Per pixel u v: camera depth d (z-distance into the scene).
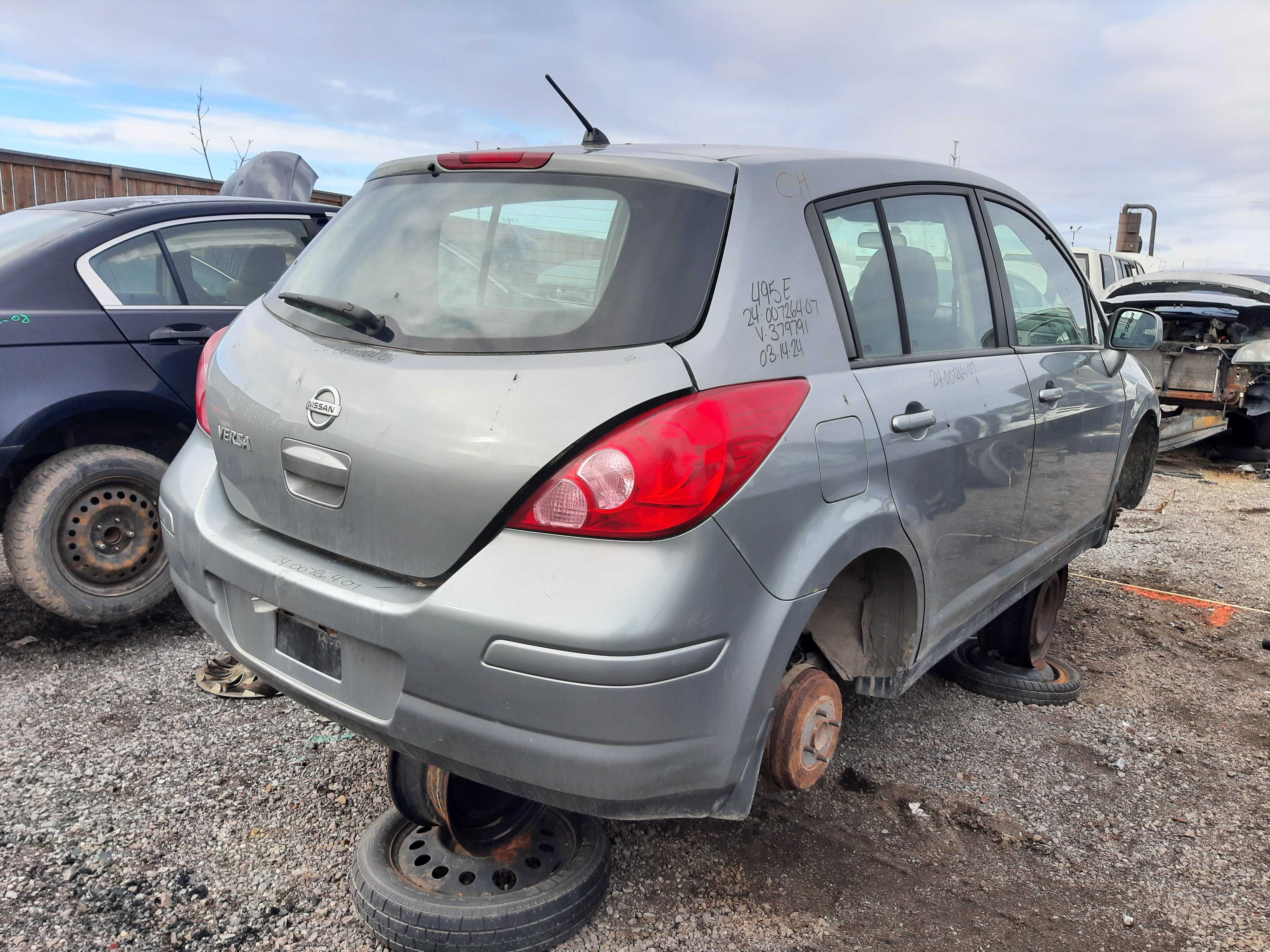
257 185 6.58
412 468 1.88
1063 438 3.42
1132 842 2.75
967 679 3.79
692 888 2.42
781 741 2.29
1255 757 3.32
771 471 1.92
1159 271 10.69
